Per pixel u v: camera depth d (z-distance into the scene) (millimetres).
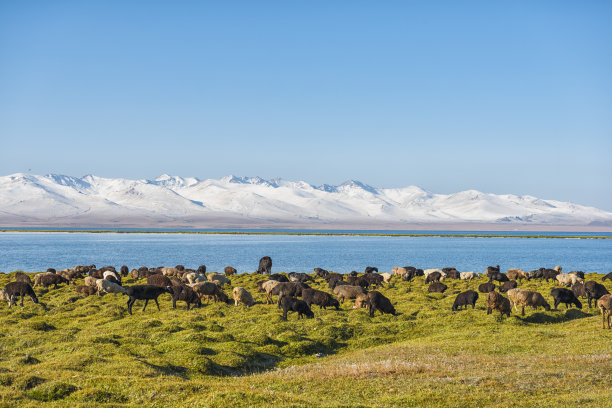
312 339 31578
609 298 32000
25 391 18797
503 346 28078
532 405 17219
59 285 59188
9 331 31859
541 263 133500
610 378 20219
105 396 18422
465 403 17688
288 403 17312
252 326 34375
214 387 19500
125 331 31719
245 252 174000
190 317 36344
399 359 25250
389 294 55125
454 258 151375
